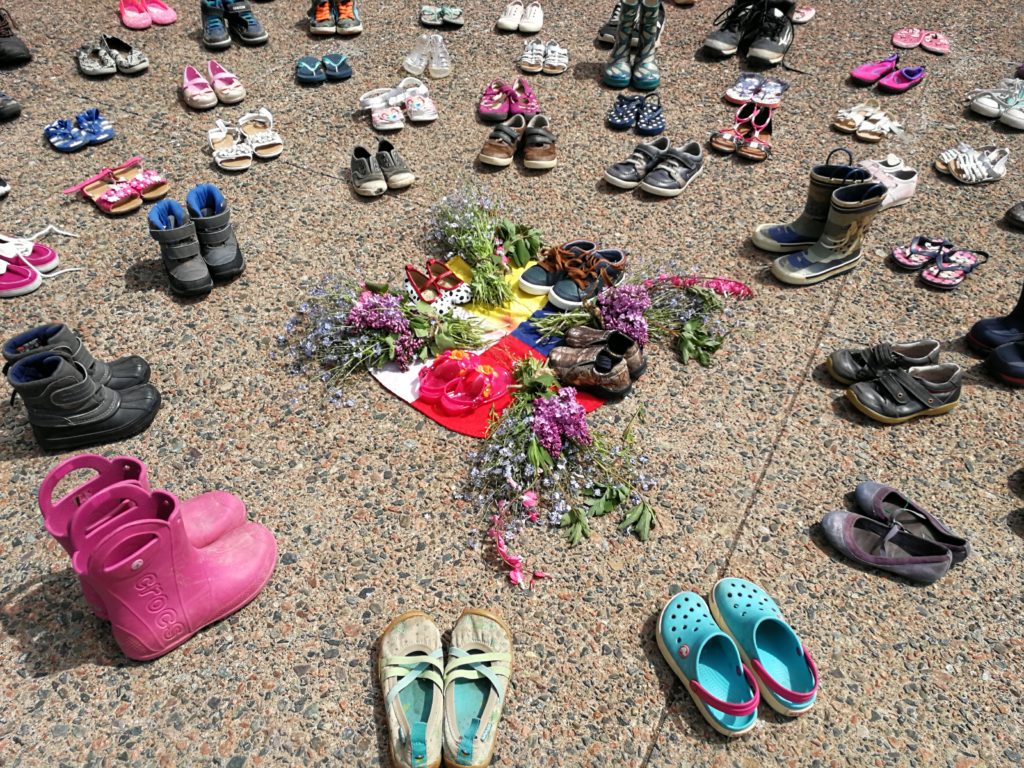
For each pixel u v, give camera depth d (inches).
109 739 86.5
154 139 180.7
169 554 85.0
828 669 96.5
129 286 144.4
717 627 94.1
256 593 99.2
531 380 121.0
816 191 151.3
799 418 128.7
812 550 109.7
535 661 95.4
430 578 103.4
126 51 202.1
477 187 173.6
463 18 234.7
